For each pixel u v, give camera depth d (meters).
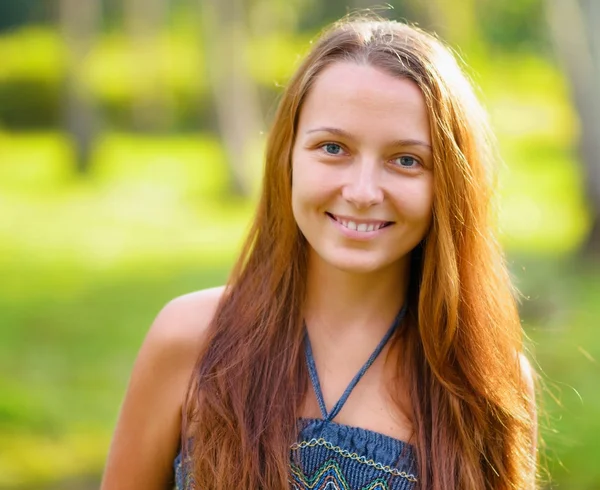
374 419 2.08
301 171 1.96
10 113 26.06
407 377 2.12
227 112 18.33
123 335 9.09
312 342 2.13
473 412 2.10
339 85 1.92
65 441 6.39
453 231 2.04
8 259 12.39
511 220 14.12
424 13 18.42
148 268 12.00
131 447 2.24
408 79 1.92
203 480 2.03
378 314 2.14
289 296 2.13
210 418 2.04
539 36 23.92
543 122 22.67
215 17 18.45
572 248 12.11
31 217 15.45
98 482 5.82
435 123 1.93
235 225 15.19
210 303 2.22
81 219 15.43
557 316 8.80
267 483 1.99
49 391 7.31
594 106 11.88
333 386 2.11
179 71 27.39
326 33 2.10
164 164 21.19
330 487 2.00
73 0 20.83
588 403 6.28
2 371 7.75
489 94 21.91
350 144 1.91
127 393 2.25
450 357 2.12
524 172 18.30
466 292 2.10
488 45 24.06
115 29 31.09
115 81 27.44
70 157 20.70
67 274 11.62
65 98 21.50
